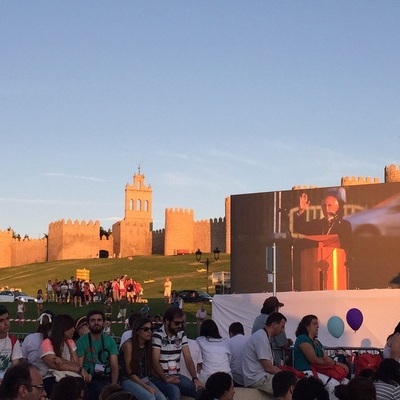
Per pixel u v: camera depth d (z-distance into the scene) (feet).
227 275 239.91
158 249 454.81
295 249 140.15
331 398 43.73
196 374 46.68
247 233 145.69
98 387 42.19
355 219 134.82
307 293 77.87
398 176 269.03
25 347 42.19
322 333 76.64
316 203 138.72
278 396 32.27
